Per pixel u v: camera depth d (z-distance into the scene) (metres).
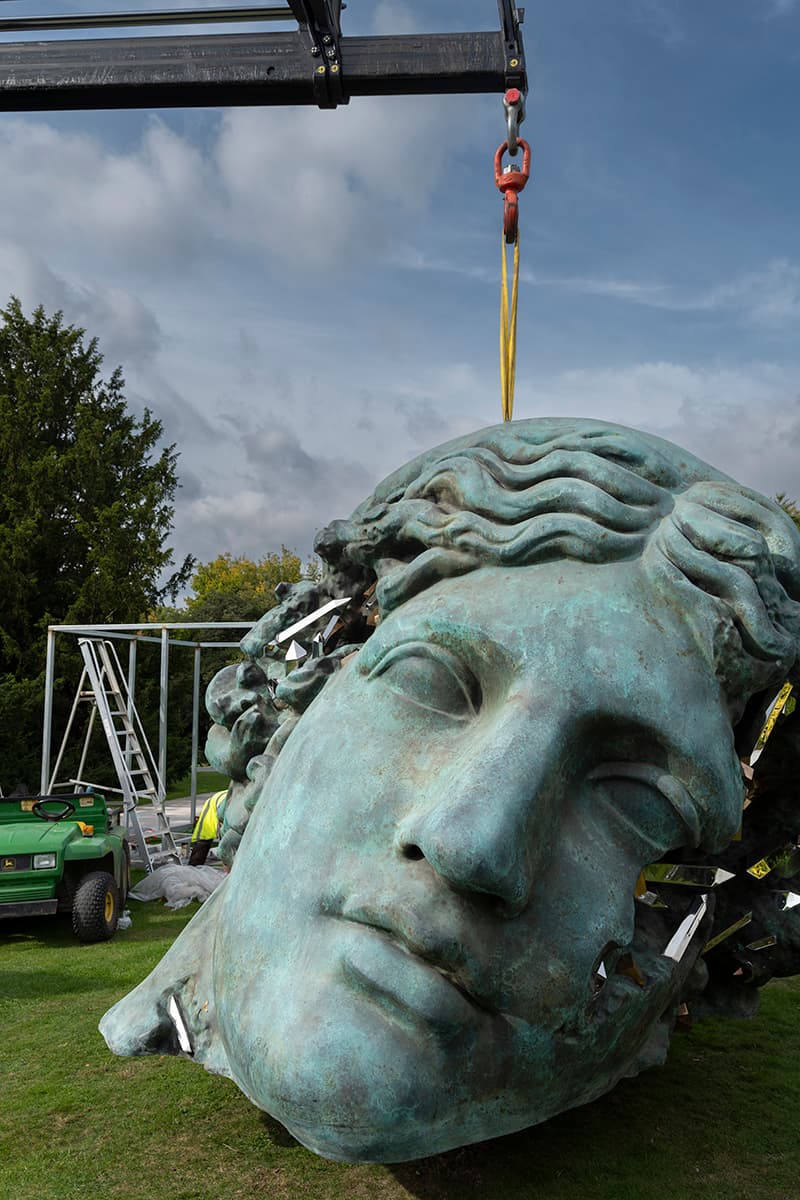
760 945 3.36
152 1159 3.24
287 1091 2.17
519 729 2.29
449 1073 2.18
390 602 2.86
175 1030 2.92
